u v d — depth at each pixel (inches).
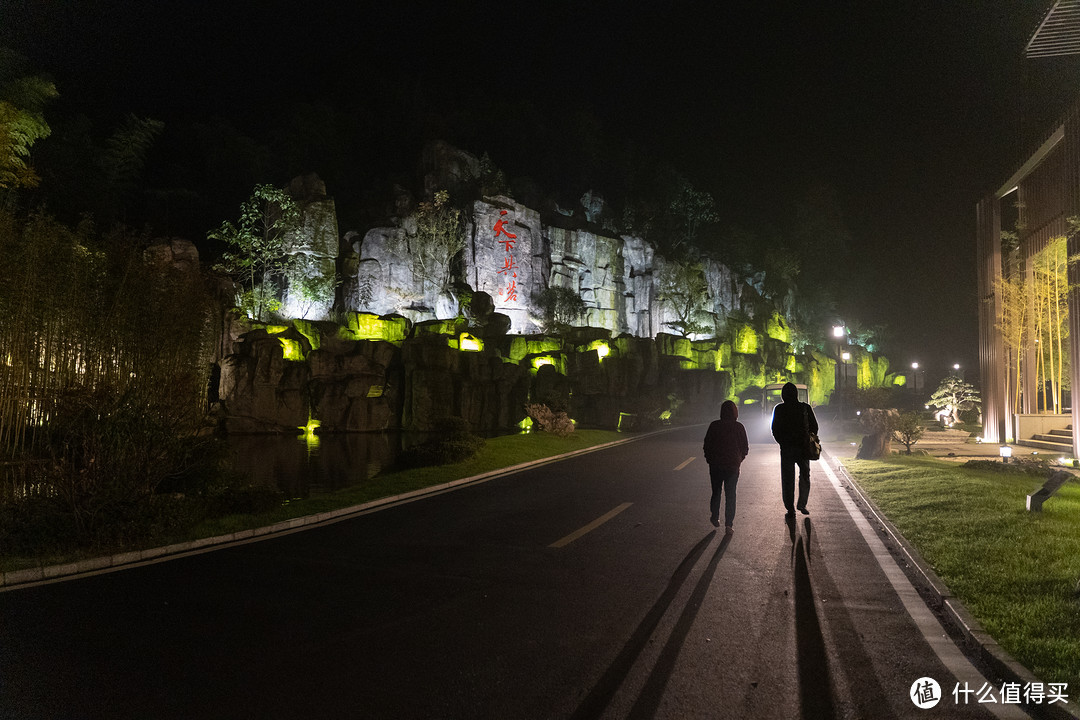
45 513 282.5
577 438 834.2
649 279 2255.2
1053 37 390.3
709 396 1884.8
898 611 193.3
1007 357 792.3
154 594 218.5
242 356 1219.9
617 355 1760.6
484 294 1807.3
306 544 291.1
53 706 139.0
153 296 540.7
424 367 1413.6
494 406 1487.5
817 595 208.7
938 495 364.5
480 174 2017.7
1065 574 205.8
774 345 2427.4
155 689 146.6
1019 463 492.7
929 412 1582.2
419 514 362.9
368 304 1668.3
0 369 398.6
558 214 2226.9
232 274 1470.2
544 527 322.3
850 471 509.7
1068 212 563.2
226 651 168.1
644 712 133.3
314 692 144.0
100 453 299.3
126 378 501.0
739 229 2844.5
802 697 139.3
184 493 378.9
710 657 160.7
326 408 1305.4
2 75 644.7
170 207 1690.5
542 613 194.4
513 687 145.4
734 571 237.5
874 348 2979.8
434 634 178.4
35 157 1289.4
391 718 131.9
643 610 195.9
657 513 356.8
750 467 576.7
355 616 194.1
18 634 181.8
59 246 453.7
